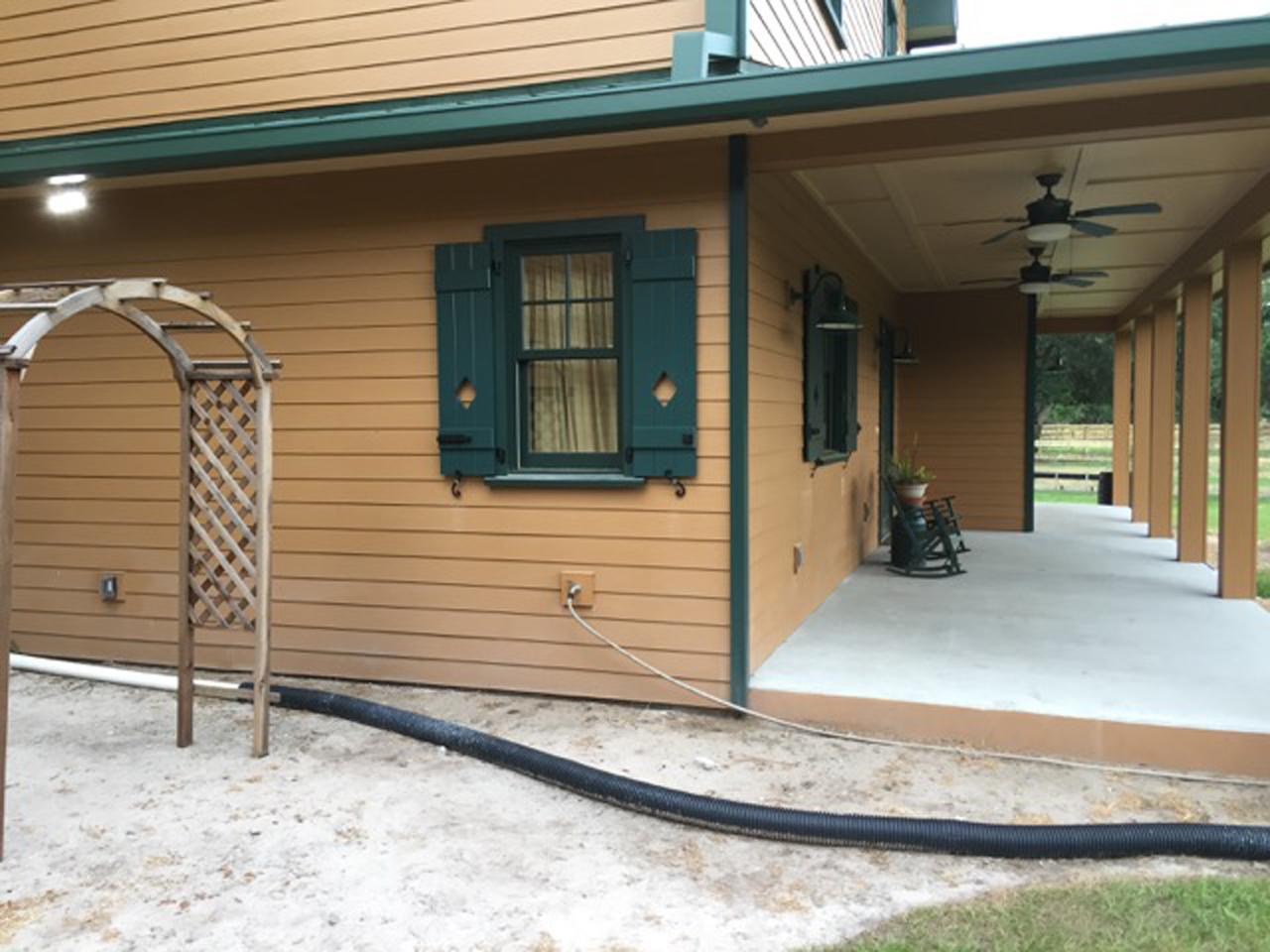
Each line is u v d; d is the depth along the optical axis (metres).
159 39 5.46
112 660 5.70
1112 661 4.91
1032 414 10.60
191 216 5.38
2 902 2.96
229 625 4.27
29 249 5.71
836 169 5.34
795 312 5.70
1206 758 3.88
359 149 4.48
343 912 2.88
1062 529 10.96
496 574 4.97
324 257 5.15
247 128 4.51
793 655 5.09
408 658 5.14
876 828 3.24
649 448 4.64
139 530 5.61
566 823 3.50
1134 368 11.64
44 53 5.69
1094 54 3.42
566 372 4.95
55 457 5.74
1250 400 6.45
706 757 4.10
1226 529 6.61
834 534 7.15
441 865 3.18
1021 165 5.26
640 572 4.73
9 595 3.23
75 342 5.66
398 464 5.10
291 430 5.25
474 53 4.90
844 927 2.77
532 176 4.78
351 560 5.20
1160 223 6.73
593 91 4.04
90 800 3.72
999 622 5.91
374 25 5.07
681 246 4.53
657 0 4.58
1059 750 4.07
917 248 7.83
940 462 10.89
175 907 2.92
